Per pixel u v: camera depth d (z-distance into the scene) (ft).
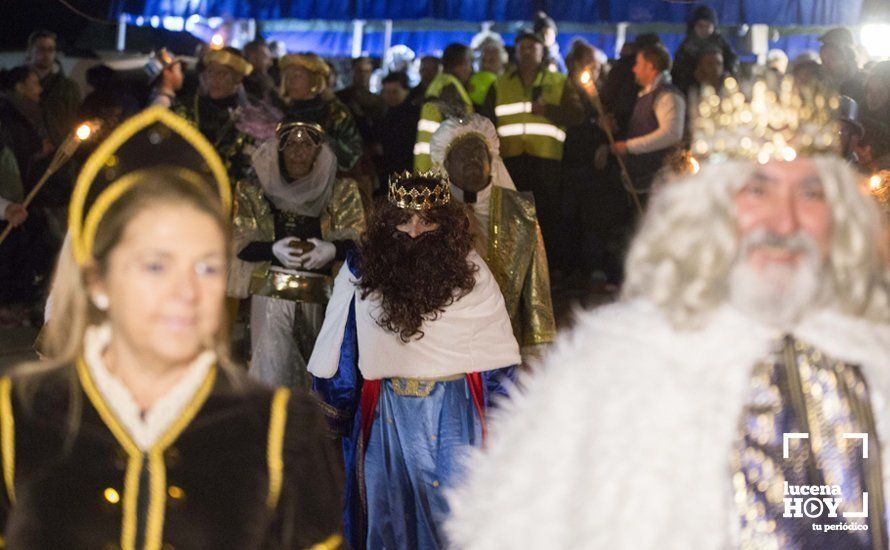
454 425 14.84
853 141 20.04
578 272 39.04
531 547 7.93
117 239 7.48
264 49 40.70
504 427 8.50
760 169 8.11
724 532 7.68
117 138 7.68
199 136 7.80
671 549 7.59
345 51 57.62
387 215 14.99
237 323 30.73
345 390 15.38
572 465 7.94
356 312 15.14
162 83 33.60
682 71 38.17
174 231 7.47
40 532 7.53
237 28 56.24
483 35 49.98
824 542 7.87
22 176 31.81
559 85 36.04
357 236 19.81
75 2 49.34
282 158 19.62
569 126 36.14
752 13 53.01
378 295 14.97
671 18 53.42
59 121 35.29
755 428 7.92
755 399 7.95
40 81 35.42
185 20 55.42
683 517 7.63
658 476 7.67
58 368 7.76
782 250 7.96
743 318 8.00
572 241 37.88
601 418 7.88
